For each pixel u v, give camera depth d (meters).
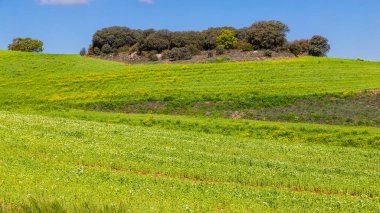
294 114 50.59
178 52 96.44
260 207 19.19
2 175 21.20
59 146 30.36
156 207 18.00
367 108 51.56
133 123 48.56
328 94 56.88
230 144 37.56
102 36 113.88
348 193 24.64
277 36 97.94
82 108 56.78
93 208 16.42
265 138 43.69
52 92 64.06
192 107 55.00
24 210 16.36
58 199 17.70
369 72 70.88
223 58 87.62
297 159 33.50
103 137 35.94
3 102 59.16
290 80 65.81
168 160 28.98
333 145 41.59
